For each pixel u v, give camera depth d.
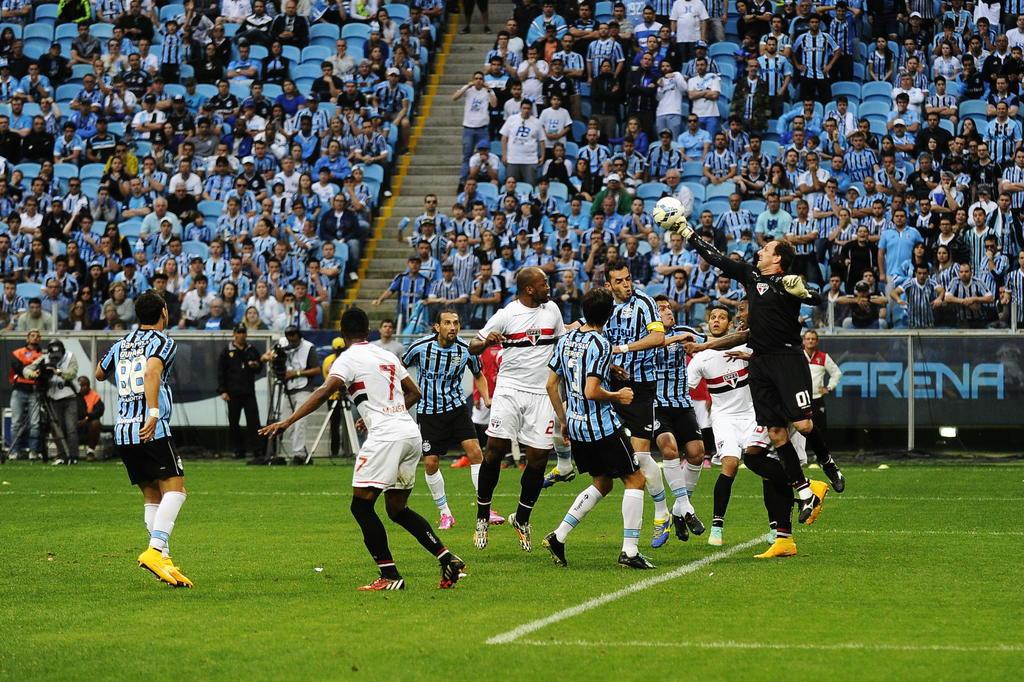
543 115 59.94
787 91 59.94
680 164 57.34
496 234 53.06
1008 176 53.81
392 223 59.41
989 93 59.72
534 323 25.14
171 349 21.70
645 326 25.59
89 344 49.41
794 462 23.50
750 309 23.75
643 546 25.41
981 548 24.36
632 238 50.06
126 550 25.17
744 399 25.61
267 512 31.47
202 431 49.16
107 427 49.91
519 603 18.84
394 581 20.16
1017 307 45.81
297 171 59.25
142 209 59.06
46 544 26.06
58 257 54.78
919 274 46.53
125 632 17.06
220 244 54.75
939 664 14.80
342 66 65.25
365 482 19.95
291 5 68.88
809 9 62.97
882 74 62.25
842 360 45.97
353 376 20.22
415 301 50.97
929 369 45.59
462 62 69.25
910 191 53.47
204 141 61.84
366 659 15.28
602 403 22.08
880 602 18.70
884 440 45.78
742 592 19.61
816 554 23.75
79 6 72.25
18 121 65.69
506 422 24.88
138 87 66.00
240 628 17.22
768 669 14.62
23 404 48.09
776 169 53.69
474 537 25.94
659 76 59.47
